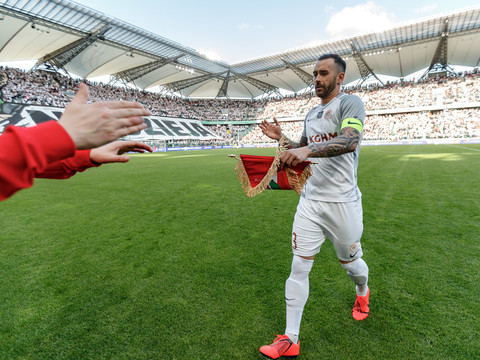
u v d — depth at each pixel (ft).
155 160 60.03
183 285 8.17
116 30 85.30
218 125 159.63
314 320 6.55
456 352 5.45
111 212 16.55
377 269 8.82
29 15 71.77
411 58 108.68
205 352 5.64
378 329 6.17
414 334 5.97
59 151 1.53
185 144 124.67
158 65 115.85
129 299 7.49
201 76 135.64
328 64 5.67
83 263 9.71
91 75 120.98
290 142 6.61
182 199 19.92
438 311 6.68
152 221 14.65
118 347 5.80
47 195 21.80
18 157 1.43
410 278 8.21
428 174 27.04
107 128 1.65
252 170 5.28
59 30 79.92
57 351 5.72
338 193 5.66
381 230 12.26
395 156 47.39
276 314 6.78
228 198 19.97
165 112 144.77
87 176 33.60
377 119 119.03
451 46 98.68
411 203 16.63
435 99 109.40
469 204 15.87
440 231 11.90
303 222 5.94
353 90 130.41
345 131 4.88
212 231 12.92
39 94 101.40
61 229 13.43
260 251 10.52
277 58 115.55
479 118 100.68
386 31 88.58
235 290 7.86
